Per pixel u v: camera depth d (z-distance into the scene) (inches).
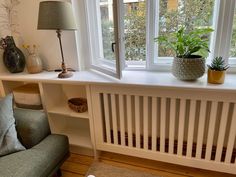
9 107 53.7
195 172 62.9
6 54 67.7
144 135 61.0
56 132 74.5
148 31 62.9
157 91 53.8
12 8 69.8
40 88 65.3
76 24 62.9
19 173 43.7
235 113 50.1
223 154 59.1
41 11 55.6
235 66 58.2
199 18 58.8
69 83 60.1
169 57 64.9
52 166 52.4
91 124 64.7
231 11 53.9
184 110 53.8
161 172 63.5
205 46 52.9
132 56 69.0
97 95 60.4
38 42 71.2
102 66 67.1
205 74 58.4
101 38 68.0
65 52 69.1
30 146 53.7
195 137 62.1
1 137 49.9
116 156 71.6
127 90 56.6
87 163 68.8
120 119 61.7
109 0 57.4
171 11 60.5
